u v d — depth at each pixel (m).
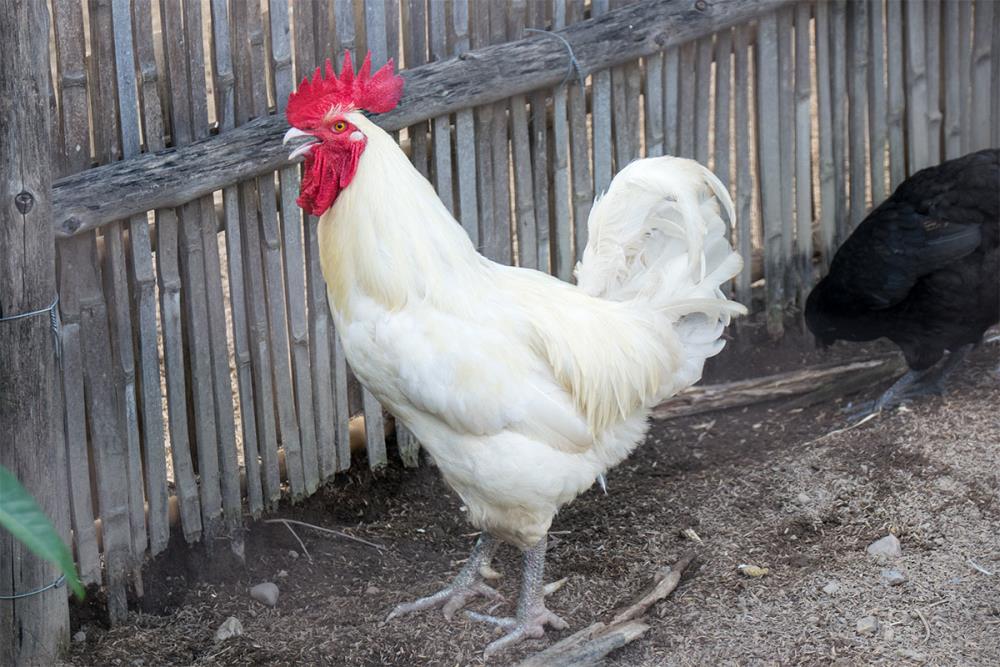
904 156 3.11
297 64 2.54
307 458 2.69
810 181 3.01
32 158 2.27
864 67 2.99
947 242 2.73
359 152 2.33
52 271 2.32
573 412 2.39
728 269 2.48
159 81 2.46
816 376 2.93
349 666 2.45
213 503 2.61
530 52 2.66
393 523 2.72
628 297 2.48
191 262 2.51
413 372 2.35
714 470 2.78
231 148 2.47
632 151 2.84
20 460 2.33
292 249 2.59
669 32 2.75
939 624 2.43
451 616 2.53
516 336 2.38
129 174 2.40
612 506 2.72
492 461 2.38
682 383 2.49
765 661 2.40
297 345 2.64
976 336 2.82
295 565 2.63
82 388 2.45
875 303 2.79
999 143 3.18
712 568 2.57
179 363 2.54
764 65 2.90
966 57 3.09
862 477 2.71
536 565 2.48
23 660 2.40
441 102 2.61
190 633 2.51
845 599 2.48
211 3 2.44
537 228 2.80
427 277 2.35
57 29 2.34
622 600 2.54
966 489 2.66
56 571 2.39
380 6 2.57
